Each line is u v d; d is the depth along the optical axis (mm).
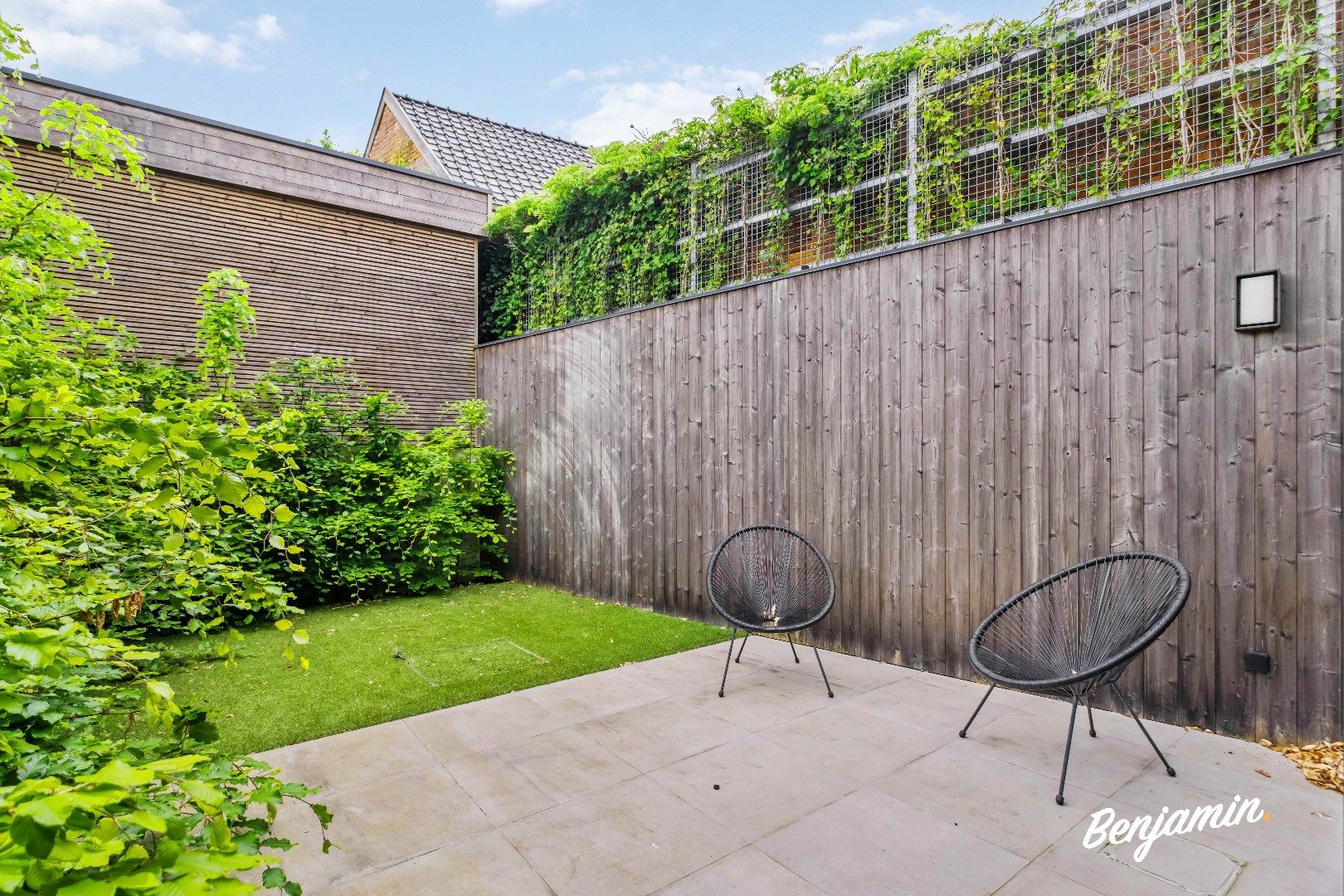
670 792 2205
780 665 3578
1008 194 3582
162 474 1012
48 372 1887
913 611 3531
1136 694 2830
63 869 542
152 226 5297
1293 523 2500
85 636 908
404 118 8344
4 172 2807
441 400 6785
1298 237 2502
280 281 5891
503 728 2730
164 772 629
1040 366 3131
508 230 6945
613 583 5234
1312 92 2711
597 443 5402
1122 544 2885
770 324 4223
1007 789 2209
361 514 5355
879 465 3689
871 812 2070
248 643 4012
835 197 4328
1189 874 1748
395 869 1796
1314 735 2443
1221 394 2660
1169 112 3098
